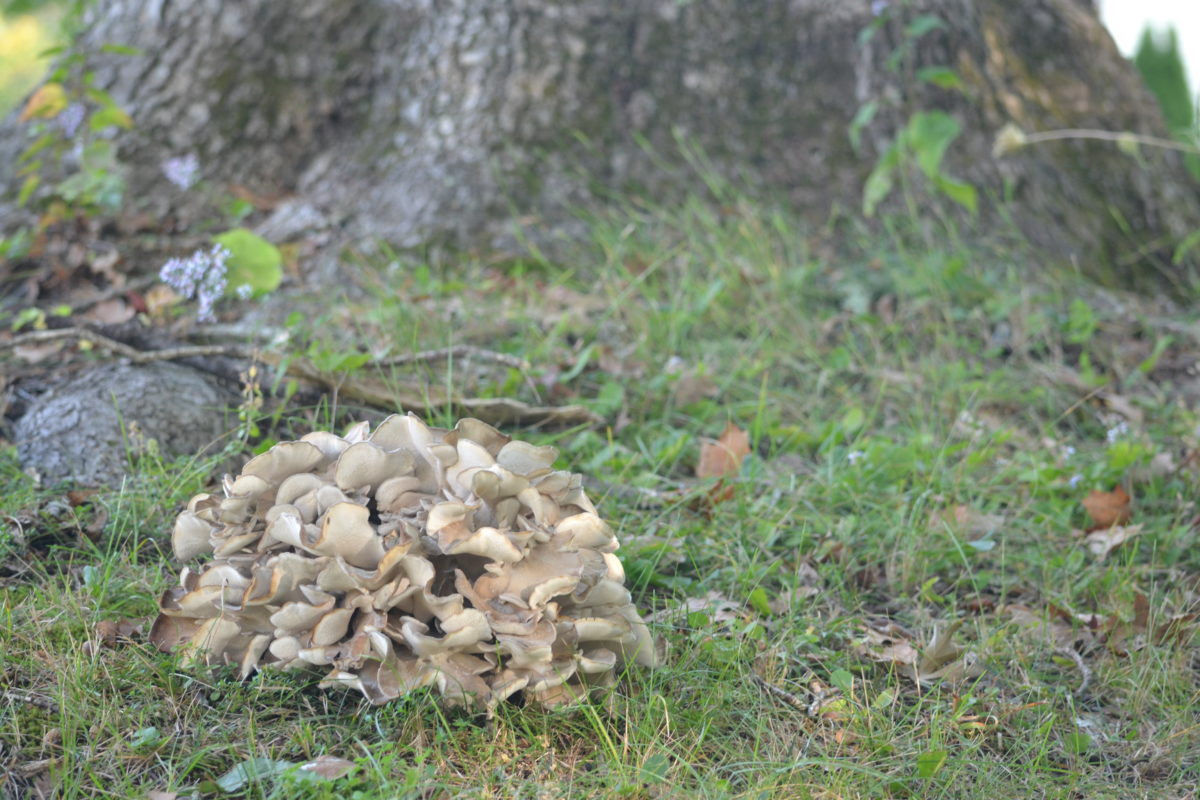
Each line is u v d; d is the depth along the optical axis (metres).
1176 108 9.23
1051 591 2.94
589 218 4.77
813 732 2.32
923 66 5.24
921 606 2.88
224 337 3.72
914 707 2.39
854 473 3.36
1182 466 3.66
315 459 2.23
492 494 2.13
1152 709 2.52
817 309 4.55
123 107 4.88
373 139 5.02
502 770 2.08
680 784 2.07
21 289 4.13
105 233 4.47
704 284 4.47
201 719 2.17
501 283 4.41
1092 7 6.19
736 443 3.41
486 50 4.95
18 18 6.29
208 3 4.99
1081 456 3.71
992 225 5.08
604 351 4.04
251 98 4.98
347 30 5.11
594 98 5.00
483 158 4.80
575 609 2.21
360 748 2.12
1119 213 5.38
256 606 2.15
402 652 2.11
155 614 2.48
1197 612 2.81
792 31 5.24
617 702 2.23
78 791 1.98
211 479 3.09
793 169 5.08
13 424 3.29
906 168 5.05
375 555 2.09
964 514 3.21
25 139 4.90
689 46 5.14
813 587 2.87
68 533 2.78
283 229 4.68
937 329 4.35
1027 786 2.20
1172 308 5.12
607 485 3.22
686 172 4.97
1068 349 4.51
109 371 3.31
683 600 2.71
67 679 2.20
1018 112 5.40
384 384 3.47
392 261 4.46
